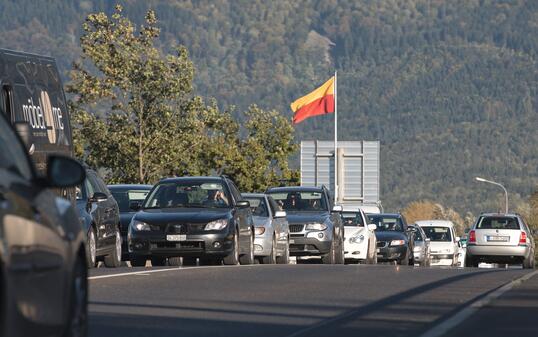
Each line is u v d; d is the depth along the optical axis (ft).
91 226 204.95
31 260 71.20
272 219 275.80
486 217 375.86
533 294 143.54
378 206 564.30
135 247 222.28
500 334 102.37
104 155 484.33
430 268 214.28
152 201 230.89
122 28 478.59
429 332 102.68
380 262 411.75
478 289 150.30
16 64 176.76
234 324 108.27
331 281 163.94
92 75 479.82
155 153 485.56
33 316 71.20
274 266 207.31
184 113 486.79
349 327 106.63
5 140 76.38
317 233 301.22
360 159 569.23
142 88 476.95
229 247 222.89
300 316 115.55
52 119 184.03
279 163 602.85
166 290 142.41
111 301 127.03
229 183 236.84
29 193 74.38
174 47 485.97
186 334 100.68
